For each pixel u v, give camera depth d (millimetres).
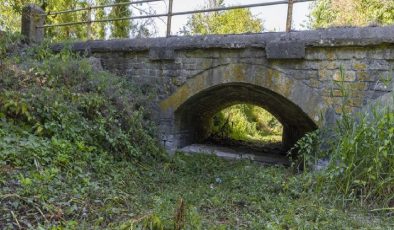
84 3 12781
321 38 5199
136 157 5828
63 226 2939
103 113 5672
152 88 6820
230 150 7859
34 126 4570
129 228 2965
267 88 5746
